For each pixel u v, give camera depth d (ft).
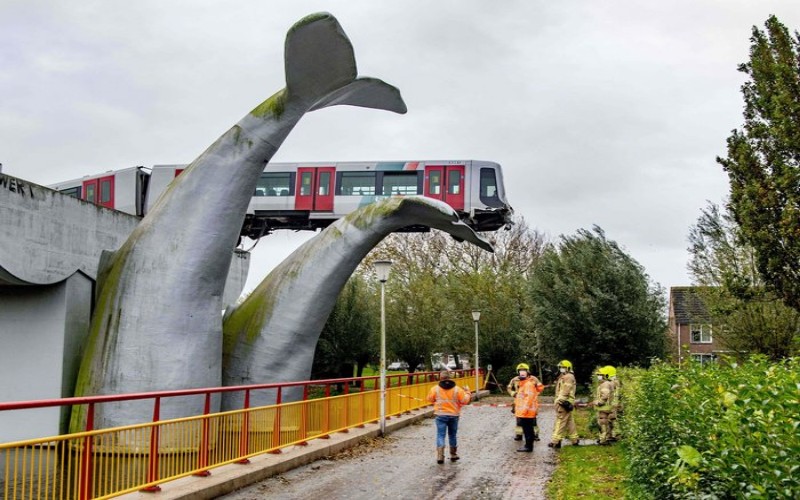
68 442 22.99
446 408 40.75
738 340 70.08
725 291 67.05
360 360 109.09
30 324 51.90
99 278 50.96
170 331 46.60
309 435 43.70
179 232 47.78
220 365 49.29
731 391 14.52
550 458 42.55
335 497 30.68
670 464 18.07
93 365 46.68
